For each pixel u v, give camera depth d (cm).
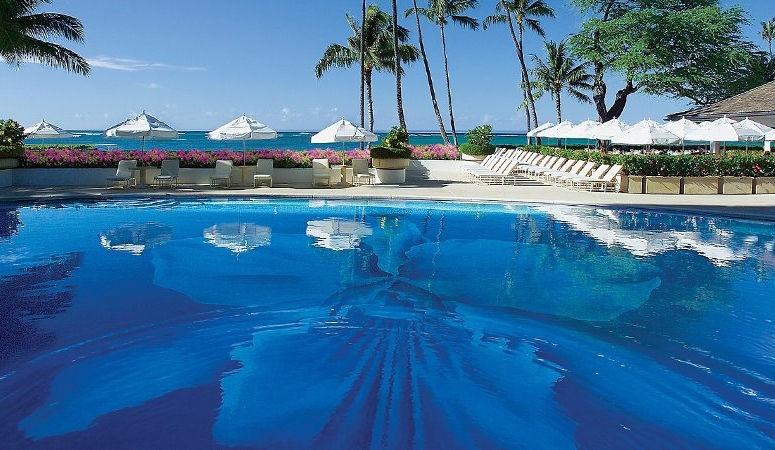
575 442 436
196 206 1559
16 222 1281
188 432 441
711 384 525
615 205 1556
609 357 584
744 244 1120
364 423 456
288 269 911
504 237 1184
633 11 3988
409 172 2672
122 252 1003
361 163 2080
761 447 428
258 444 428
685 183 1853
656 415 474
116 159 1936
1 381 512
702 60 3872
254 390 508
